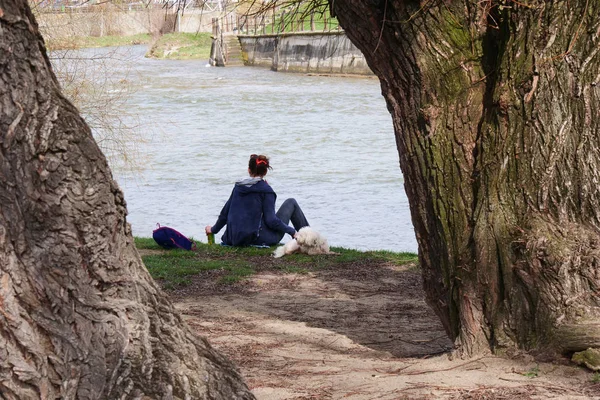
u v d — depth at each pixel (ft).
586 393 16.38
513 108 19.26
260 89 185.37
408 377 18.66
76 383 9.28
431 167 20.54
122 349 9.62
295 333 26.63
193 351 10.73
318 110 147.23
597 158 18.72
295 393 17.90
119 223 9.95
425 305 31.86
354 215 65.16
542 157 18.95
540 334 18.58
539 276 18.58
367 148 104.73
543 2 19.03
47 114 9.14
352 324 28.50
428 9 20.02
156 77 217.56
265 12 28.22
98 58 53.72
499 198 19.45
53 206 9.18
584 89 18.65
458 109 20.26
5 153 8.87
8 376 8.86
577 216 18.83
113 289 9.80
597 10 18.51
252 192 45.32
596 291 18.16
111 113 56.90
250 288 35.50
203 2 33.94
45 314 9.14
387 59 20.88
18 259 8.98
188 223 63.52
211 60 266.77
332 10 21.18
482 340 19.75
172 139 111.24
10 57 8.89
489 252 19.45
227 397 10.85
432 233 21.02
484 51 20.27
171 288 35.29
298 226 47.34
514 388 16.93
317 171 87.81
